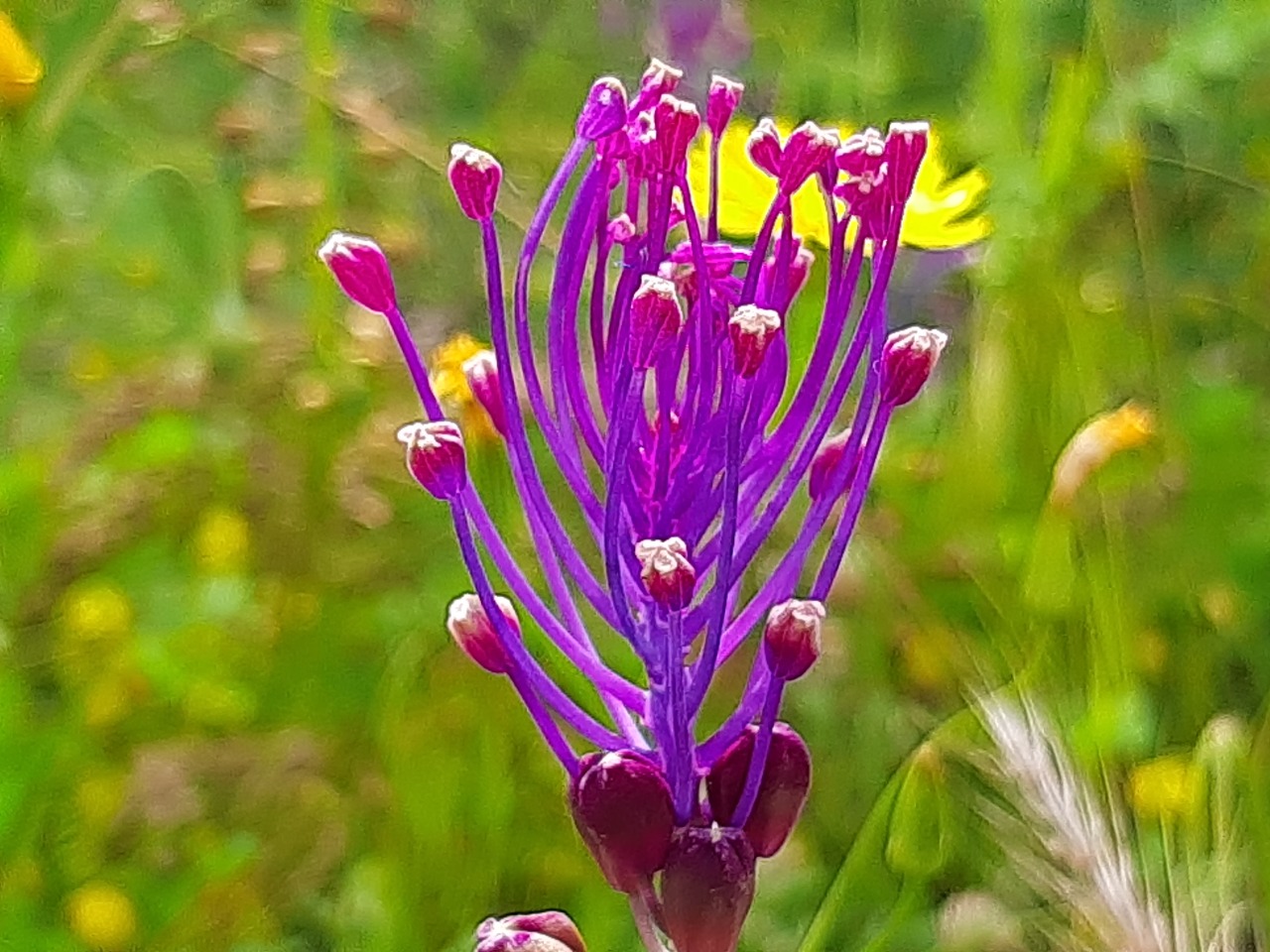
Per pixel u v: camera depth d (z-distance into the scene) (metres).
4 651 0.19
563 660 0.17
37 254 0.21
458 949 0.17
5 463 0.20
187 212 0.24
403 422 0.22
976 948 0.15
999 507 0.21
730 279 0.09
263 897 0.19
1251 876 0.14
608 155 0.08
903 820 0.15
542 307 0.23
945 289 0.24
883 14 0.23
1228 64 0.22
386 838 0.19
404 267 0.24
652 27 0.25
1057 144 0.20
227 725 0.20
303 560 0.22
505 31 0.26
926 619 0.20
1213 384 0.23
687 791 0.09
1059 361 0.20
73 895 0.18
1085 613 0.19
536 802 0.19
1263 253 0.24
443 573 0.20
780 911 0.18
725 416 0.08
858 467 0.09
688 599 0.08
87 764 0.20
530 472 0.09
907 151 0.08
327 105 0.22
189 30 0.23
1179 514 0.22
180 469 0.22
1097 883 0.13
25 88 0.17
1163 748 0.19
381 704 0.20
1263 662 0.21
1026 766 0.14
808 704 0.20
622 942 0.17
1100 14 0.22
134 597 0.20
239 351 0.22
